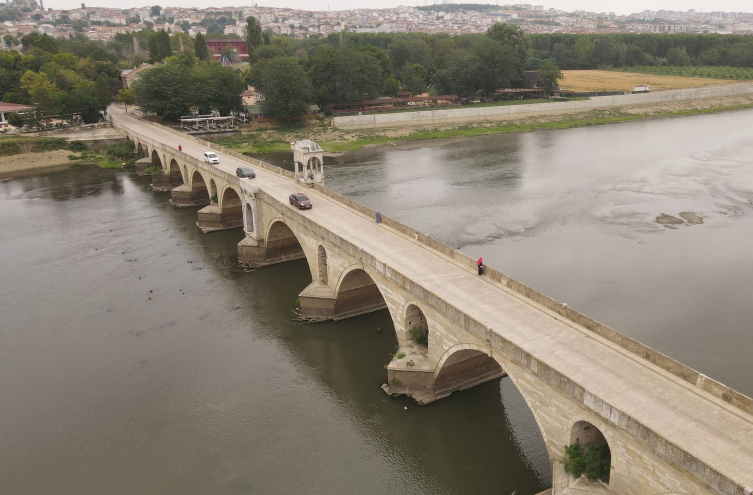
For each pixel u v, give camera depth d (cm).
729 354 4897
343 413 4378
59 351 5303
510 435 4059
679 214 8556
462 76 18912
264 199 6725
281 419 4341
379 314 5847
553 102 18838
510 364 3375
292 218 6062
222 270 7000
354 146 14462
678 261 6825
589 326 3534
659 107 19612
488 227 8081
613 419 2733
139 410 4481
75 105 15025
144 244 7912
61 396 4659
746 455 2458
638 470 2675
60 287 6606
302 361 5081
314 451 4006
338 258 5281
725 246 7262
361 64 17175
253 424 4294
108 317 5909
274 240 7012
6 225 8819
